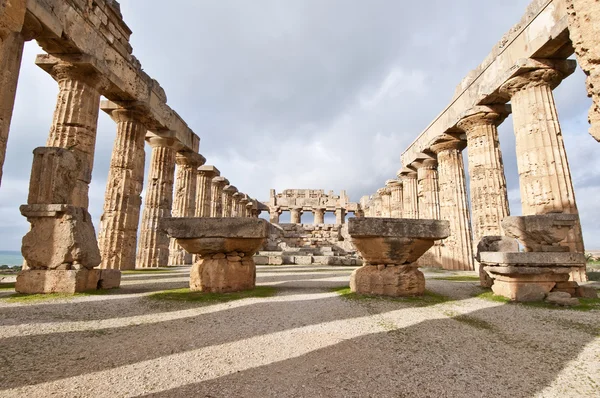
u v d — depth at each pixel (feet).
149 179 53.42
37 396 8.30
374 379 9.57
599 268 48.19
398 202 78.69
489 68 42.22
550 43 32.42
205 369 10.15
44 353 11.24
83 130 32.63
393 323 15.35
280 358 11.09
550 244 22.74
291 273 38.93
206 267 22.85
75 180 24.75
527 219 23.36
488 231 42.24
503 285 22.34
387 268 22.77
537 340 13.30
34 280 21.44
